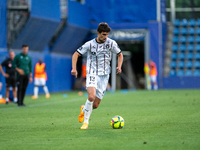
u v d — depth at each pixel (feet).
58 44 289.94
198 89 313.53
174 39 372.38
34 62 258.98
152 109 138.31
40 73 222.07
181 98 199.31
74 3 299.38
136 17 332.39
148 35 330.13
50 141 70.49
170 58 366.43
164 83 334.65
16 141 71.20
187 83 333.62
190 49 367.86
